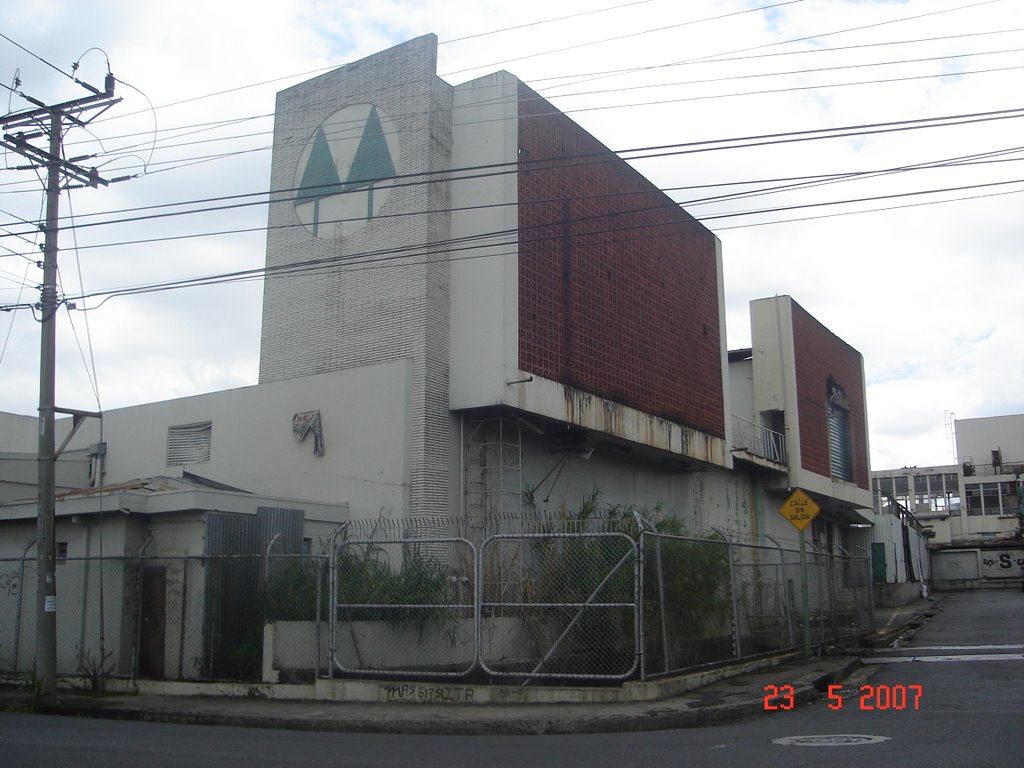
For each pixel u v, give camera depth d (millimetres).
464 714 12359
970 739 9969
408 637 15359
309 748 10258
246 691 14555
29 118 16734
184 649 15820
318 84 23422
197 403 23359
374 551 16359
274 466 21500
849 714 12547
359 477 20125
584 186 23859
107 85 16641
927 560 75812
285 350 22438
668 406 26766
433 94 21594
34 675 15055
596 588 14258
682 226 29109
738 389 38781
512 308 20562
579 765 8891
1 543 18844
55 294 16453
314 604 15203
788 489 36281
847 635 23547
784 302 37750
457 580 15594
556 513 21828
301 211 22969
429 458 19797
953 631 29078
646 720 11844
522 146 21656
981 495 89062
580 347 22844
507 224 20797
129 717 13672
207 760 9273
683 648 15734
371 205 21844
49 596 15320
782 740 10266
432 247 20750
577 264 23172
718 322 30953
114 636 16375
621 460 26578
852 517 48094
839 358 43969
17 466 23703
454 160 21734
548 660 14680
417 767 8820
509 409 20281
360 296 21500
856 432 45688
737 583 18094
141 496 16938
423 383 20031
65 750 10000
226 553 16484
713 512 31922
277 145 23828
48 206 16641
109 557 16203
